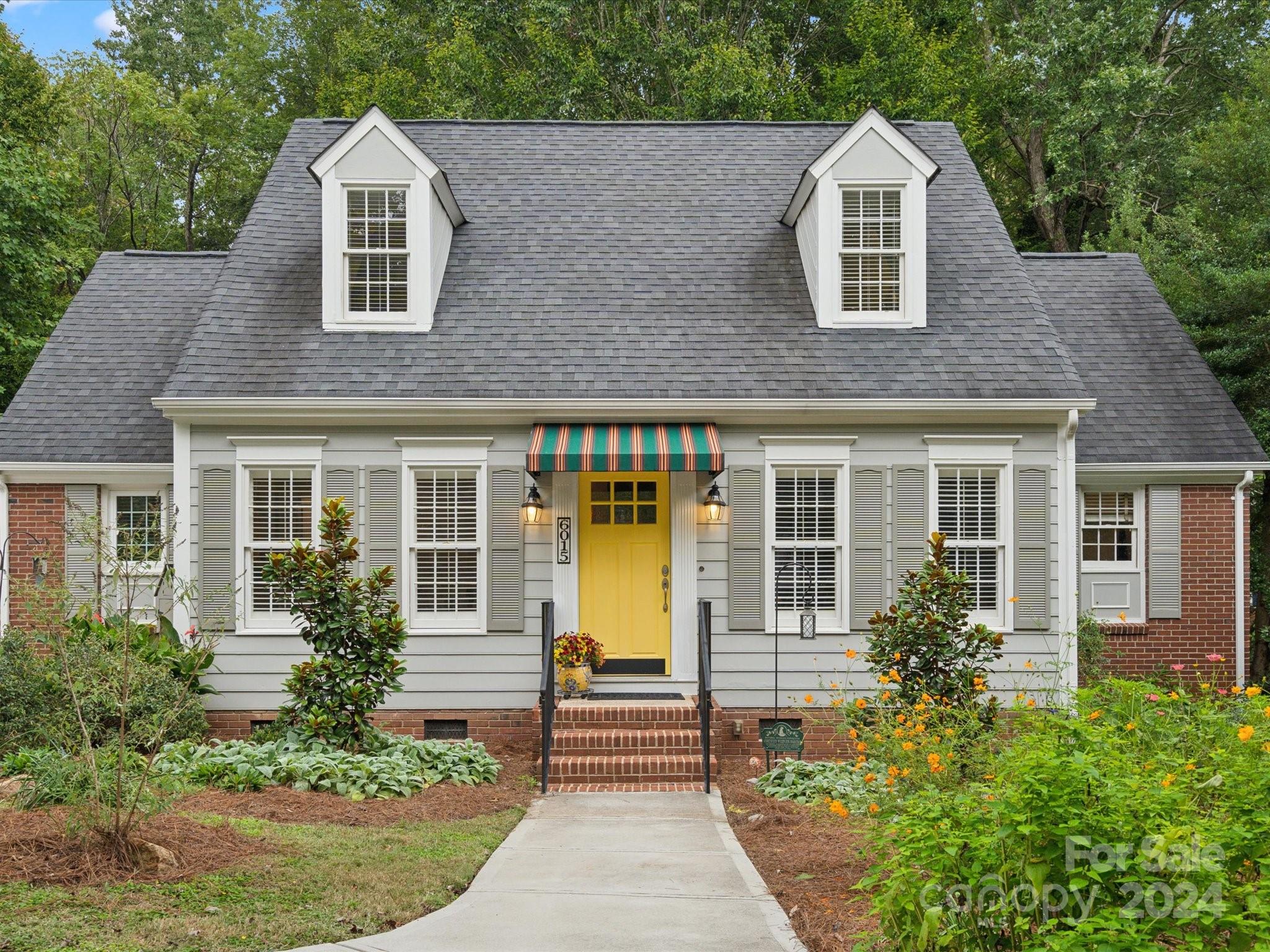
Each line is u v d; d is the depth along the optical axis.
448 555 16.39
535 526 16.33
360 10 46.47
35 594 11.45
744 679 16.17
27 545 17.80
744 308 17.38
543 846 10.57
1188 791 6.43
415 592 16.31
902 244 17.20
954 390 16.11
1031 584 16.23
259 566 16.22
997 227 18.59
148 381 18.78
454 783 13.55
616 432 15.91
